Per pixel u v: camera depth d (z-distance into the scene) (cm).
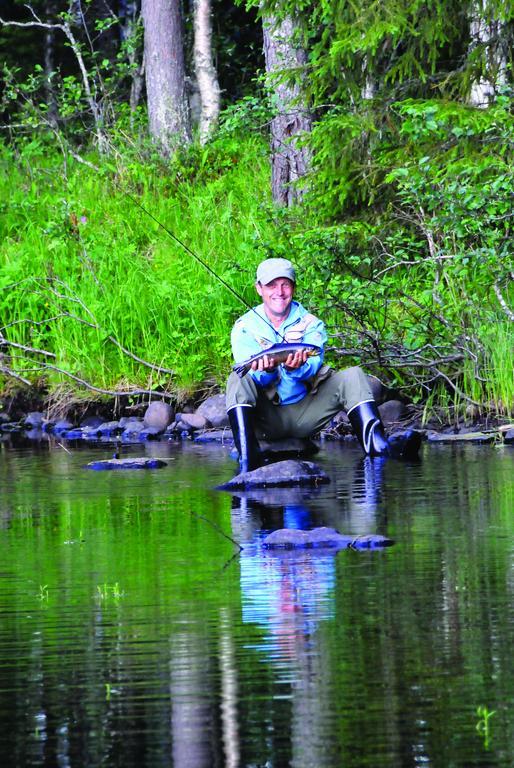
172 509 1470
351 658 823
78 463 1977
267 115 3050
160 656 844
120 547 1240
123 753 681
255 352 1883
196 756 672
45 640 895
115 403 2605
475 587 1005
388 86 2697
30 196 3391
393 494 1516
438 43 2611
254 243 2548
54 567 1149
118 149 3634
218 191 3288
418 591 999
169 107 3734
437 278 2306
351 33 2480
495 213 2106
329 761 660
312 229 2425
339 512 1396
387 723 707
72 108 3850
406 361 2323
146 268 2883
